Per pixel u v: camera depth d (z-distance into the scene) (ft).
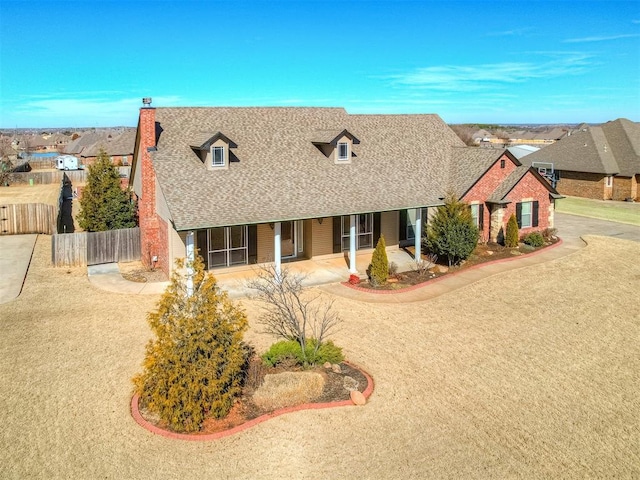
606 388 51.24
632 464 39.73
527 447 41.47
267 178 84.43
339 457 39.60
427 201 91.71
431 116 119.24
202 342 42.70
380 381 51.44
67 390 49.24
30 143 502.79
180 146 84.94
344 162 93.45
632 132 173.88
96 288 79.46
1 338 60.85
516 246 102.53
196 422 42.47
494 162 101.71
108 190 105.60
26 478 36.86
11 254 100.68
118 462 38.75
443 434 42.78
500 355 58.08
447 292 78.79
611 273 89.56
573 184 175.63
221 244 85.10
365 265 90.94
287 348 53.57
